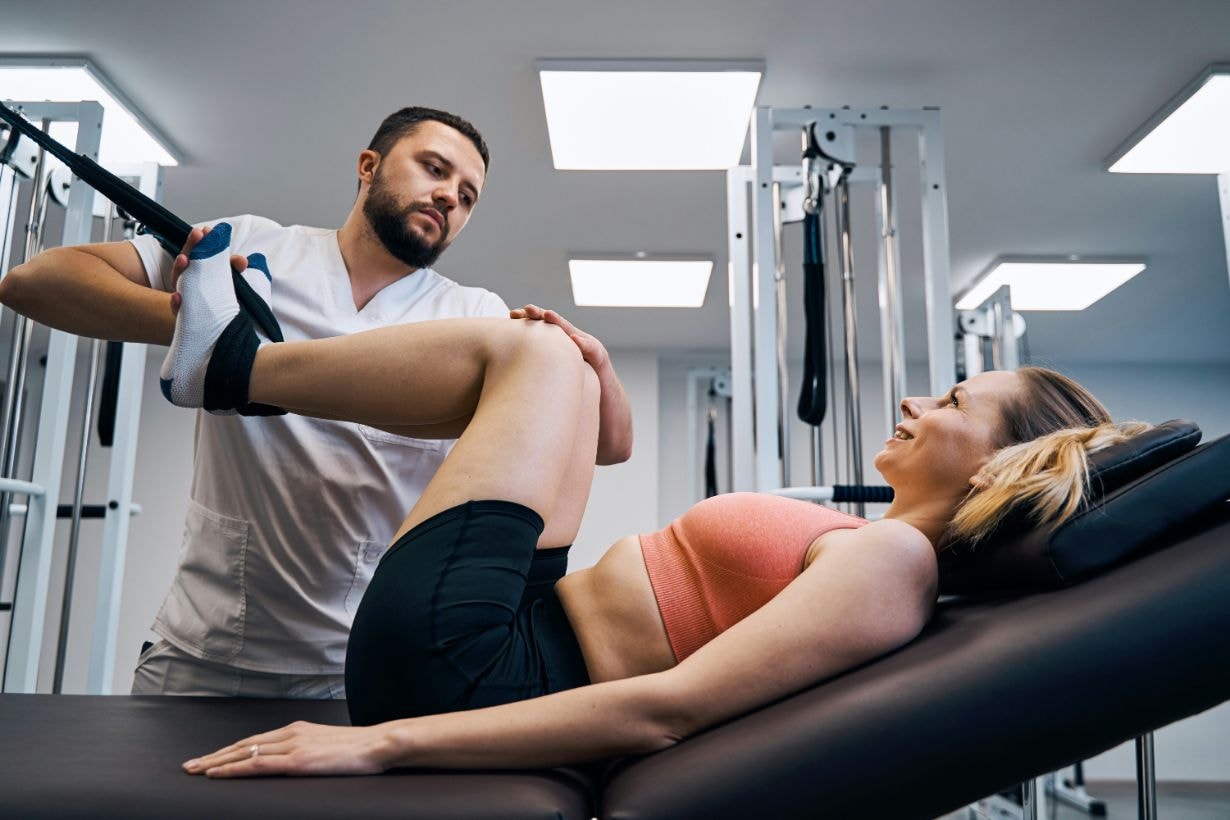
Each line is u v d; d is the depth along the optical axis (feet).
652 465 22.21
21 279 4.91
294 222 15.72
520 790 2.69
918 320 19.94
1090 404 4.27
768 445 10.05
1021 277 17.75
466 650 3.26
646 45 10.99
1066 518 3.33
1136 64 11.35
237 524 5.70
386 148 6.25
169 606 5.95
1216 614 2.88
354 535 5.77
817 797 2.77
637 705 3.10
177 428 22.47
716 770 2.81
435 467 6.06
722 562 3.78
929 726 2.83
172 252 5.45
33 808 2.61
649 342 22.11
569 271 17.61
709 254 16.83
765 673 3.18
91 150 9.30
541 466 3.55
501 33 10.80
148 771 2.92
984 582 3.76
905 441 4.38
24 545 8.55
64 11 10.44
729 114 12.00
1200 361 23.18
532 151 13.37
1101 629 2.90
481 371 3.78
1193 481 3.28
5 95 11.80
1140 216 15.33
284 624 5.72
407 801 2.61
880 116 10.83
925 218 10.78
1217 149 13.05
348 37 10.89
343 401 3.83
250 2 10.32
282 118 12.56
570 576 4.15
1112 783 21.26
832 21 10.62
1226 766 21.09
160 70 11.50
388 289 6.33
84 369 22.21
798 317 19.56
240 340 3.87
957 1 10.32
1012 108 12.29
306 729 3.05
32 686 8.50
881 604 3.29
